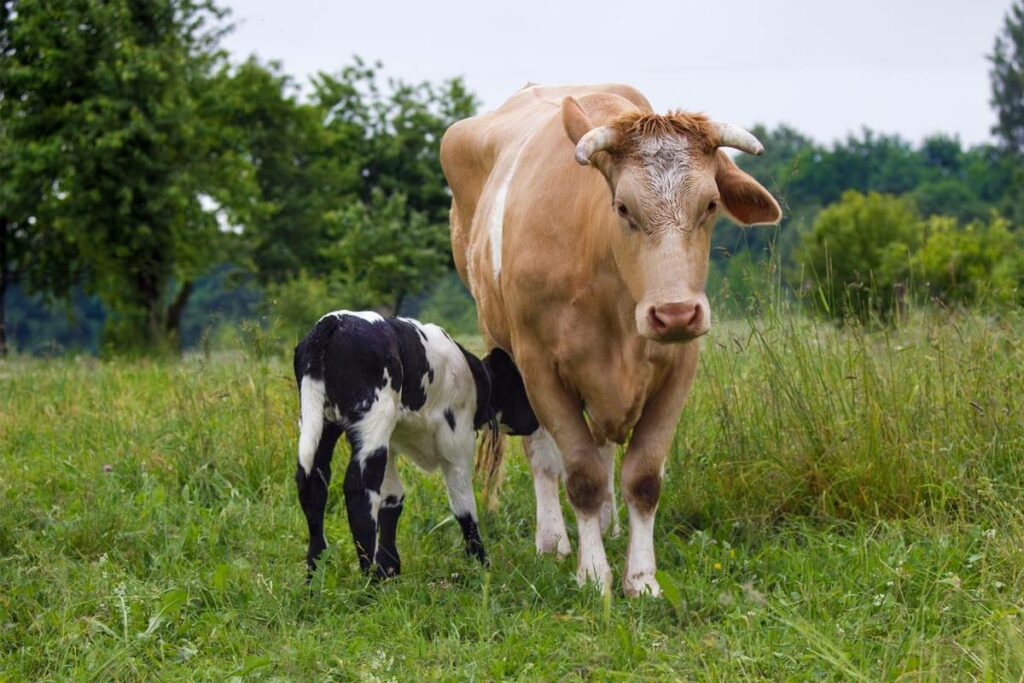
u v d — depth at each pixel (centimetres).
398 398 531
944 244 1702
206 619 464
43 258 2967
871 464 587
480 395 581
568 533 621
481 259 625
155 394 983
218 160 3044
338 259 3641
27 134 2734
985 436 589
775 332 682
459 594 492
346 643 442
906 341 699
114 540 566
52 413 873
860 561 504
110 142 2647
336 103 4397
